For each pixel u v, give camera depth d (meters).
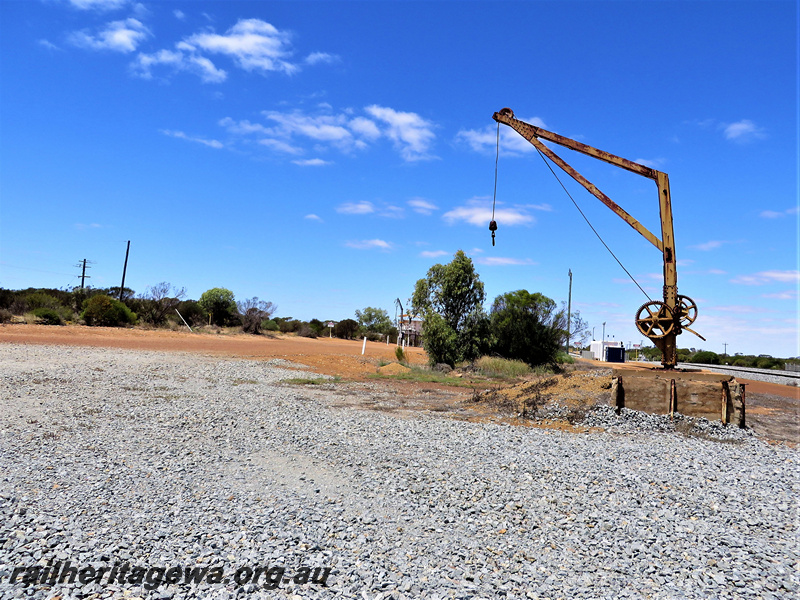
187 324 41.31
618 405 12.77
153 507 5.79
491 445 9.48
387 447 9.05
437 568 4.88
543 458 8.67
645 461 8.82
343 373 22.08
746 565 5.22
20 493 5.89
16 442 7.99
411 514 6.14
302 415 11.70
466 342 26.98
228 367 20.50
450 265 27.36
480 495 6.84
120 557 4.64
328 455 8.43
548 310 29.39
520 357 28.23
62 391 12.67
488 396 15.29
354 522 5.79
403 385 18.83
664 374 12.64
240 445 8.77
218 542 5.04
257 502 6.17
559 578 4.82
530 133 14.65
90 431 9.04
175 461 7.60
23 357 18.08
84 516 5.42
